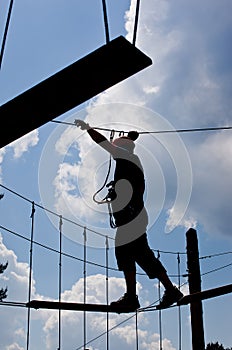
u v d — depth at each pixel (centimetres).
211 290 748
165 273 682
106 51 352
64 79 360
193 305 1296
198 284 1305
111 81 363
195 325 1280
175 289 691
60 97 364
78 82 359
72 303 761
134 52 349
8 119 373
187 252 1336
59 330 971
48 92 363
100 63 353
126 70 357
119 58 350
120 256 671
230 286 731
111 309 697
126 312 709
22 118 373
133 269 679
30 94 366
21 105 368
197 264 1322
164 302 696
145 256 667
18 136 390
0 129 379
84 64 356
